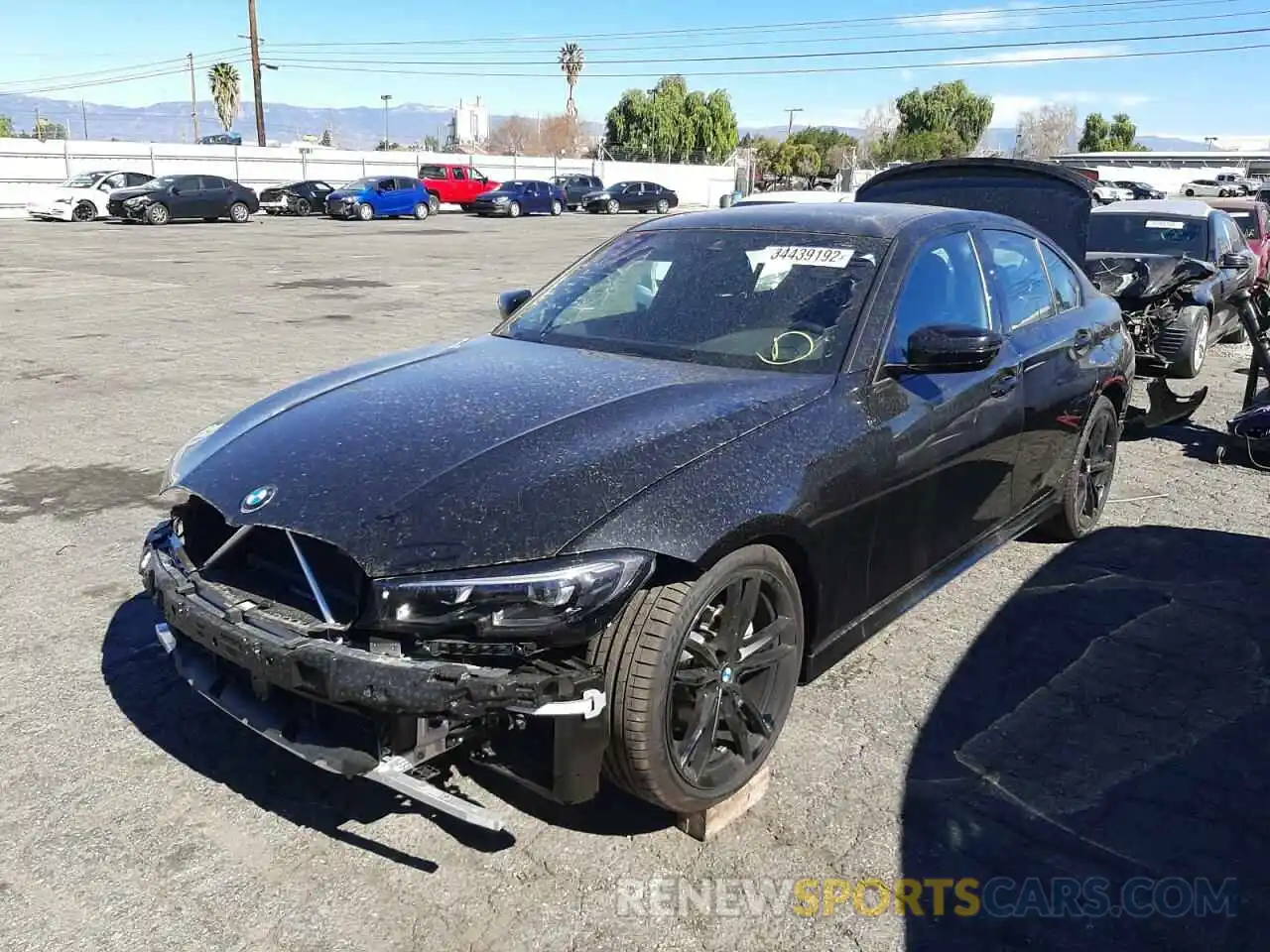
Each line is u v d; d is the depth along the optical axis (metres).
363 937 2.54
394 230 30.52
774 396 3.17
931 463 3.54
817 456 3.04
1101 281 7.31
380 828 2.96
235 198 32.94
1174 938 2.59
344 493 2.69
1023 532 4.58
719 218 4.31
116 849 2.84
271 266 18.77
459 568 2.46
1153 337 7.67
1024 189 7.12
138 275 16.73
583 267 4.38
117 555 4.92
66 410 7.68
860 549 3.29
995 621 4.35
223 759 3.28
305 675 2.48
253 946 2.50
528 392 3.23
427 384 3.39
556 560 2.48
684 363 3.51
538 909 2.64
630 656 2.60
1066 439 4.72
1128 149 95.62
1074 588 4.69
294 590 2.75
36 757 3.26
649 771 2.67
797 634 3.09
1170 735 3.50
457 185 43.00
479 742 2.82
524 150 91.38
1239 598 4.59
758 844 2.91
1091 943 2.57
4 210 35.59
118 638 4.08
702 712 2.80
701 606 2.68
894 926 2.62
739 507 2.74
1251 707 3.68
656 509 2.62
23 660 3.88
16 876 2.72
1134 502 5.96
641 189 46.34
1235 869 2.85
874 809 3.07
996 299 4.20
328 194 37.03
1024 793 3.17
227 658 2.66
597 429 2.90
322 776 3.20
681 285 3.91
